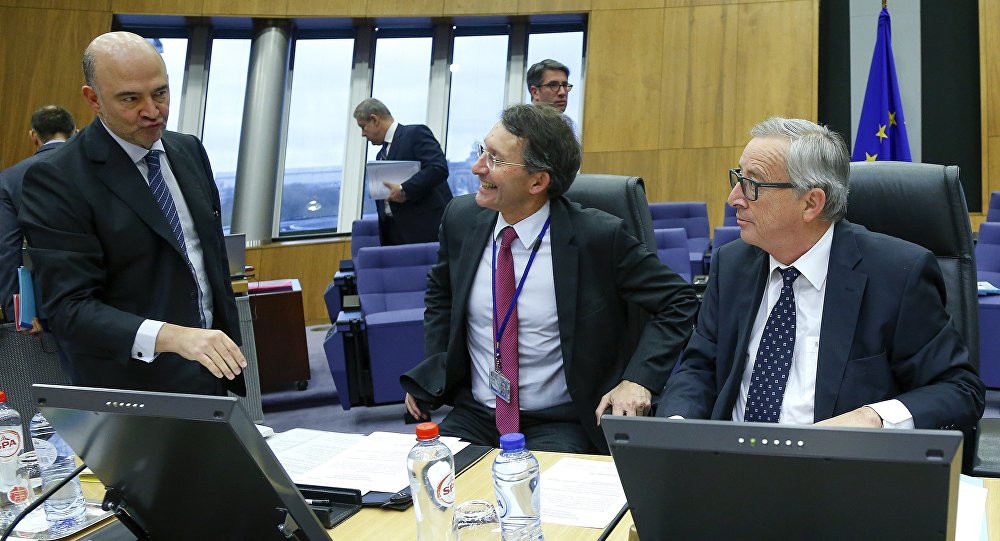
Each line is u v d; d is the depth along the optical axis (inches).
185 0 312.2
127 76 84.7
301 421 197.3
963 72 285.1
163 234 90.8
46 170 88.2
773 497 39.2
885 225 86.3
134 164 91.5
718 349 81.7
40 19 301.3
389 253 198.7
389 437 78.1
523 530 55.5
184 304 92.9
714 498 40.6
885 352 73.5
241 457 44.2
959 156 286.8
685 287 94.2
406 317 187.0
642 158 313.1
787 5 297.9
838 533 39.1
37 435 76.2
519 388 94.0
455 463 71.1
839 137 74.3
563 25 333.7
